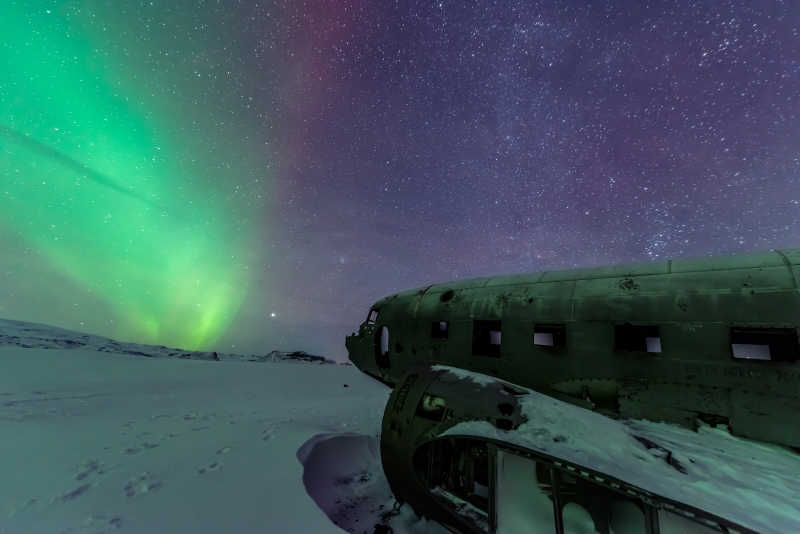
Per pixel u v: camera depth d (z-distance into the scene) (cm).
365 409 1489
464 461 588
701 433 537
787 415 481
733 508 363
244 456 786
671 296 601
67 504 579
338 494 723
